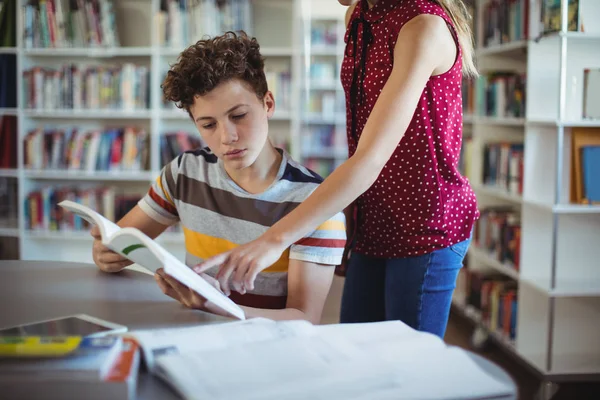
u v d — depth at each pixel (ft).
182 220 4.67
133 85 13.10
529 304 9.58
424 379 2.46
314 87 20.65
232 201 4.42
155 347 2.64
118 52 12.98
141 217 4.85
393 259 4.92
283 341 2.71
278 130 14.10
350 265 5.34
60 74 13.20
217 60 3.94
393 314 4.94
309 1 21.33
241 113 4.00
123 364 2.39
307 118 20.43
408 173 4.64
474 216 4.89
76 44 13.11
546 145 9.29
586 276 9.36
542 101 9.24
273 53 13.38
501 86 10.55
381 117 3.86
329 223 4.13
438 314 4.83
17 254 13.66
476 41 11.84
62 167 13.42
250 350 2.60
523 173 9.52
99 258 4.27
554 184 8.77
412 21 4.22
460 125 4.71
